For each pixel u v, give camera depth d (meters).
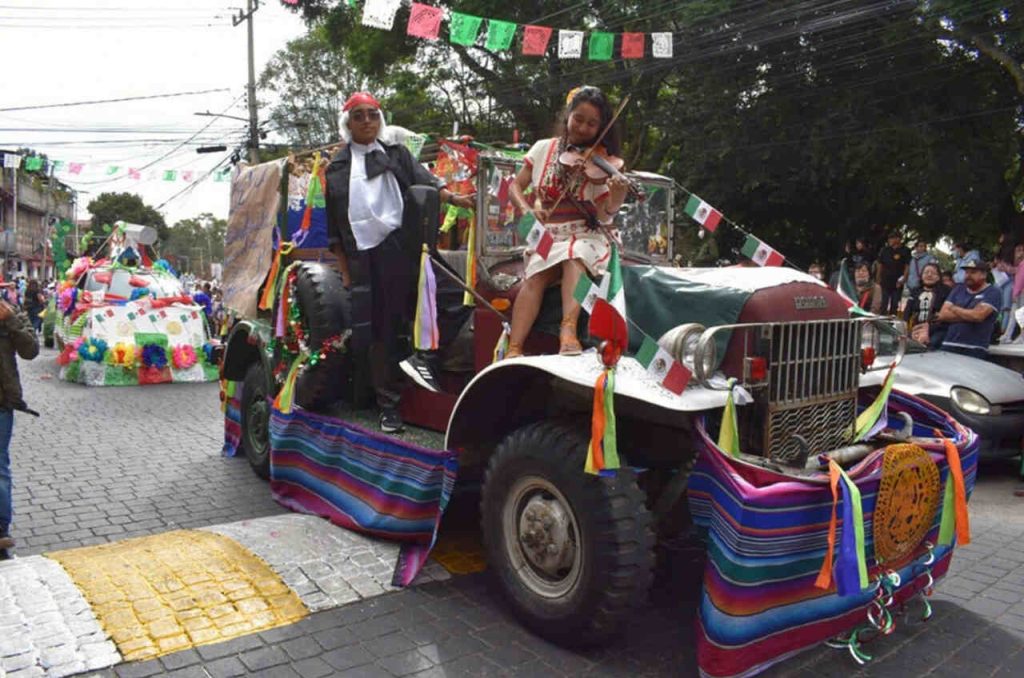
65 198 41.84
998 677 3.04
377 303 4.32
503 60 15.59
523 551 3.32
